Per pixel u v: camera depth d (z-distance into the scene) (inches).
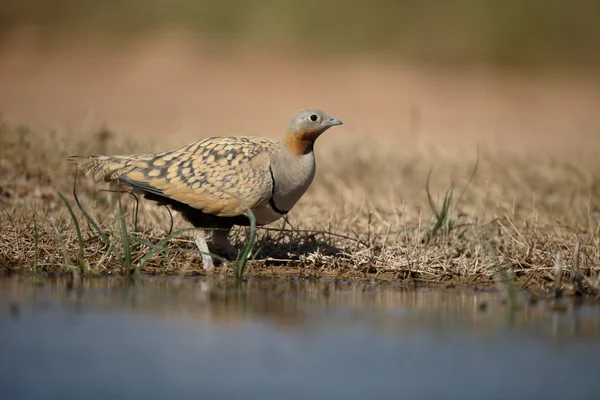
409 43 1898.4
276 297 445.4
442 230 562.3
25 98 1419.8
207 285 470.0
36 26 1946.4
